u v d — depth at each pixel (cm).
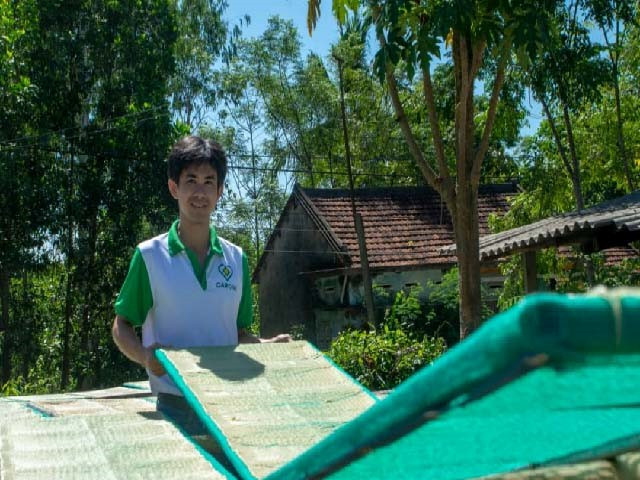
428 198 2123
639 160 1498
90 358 1744
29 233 1642
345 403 223
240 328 324
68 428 225
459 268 994
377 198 2112
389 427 88
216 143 308
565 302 69
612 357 70
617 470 121
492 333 72
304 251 2122
